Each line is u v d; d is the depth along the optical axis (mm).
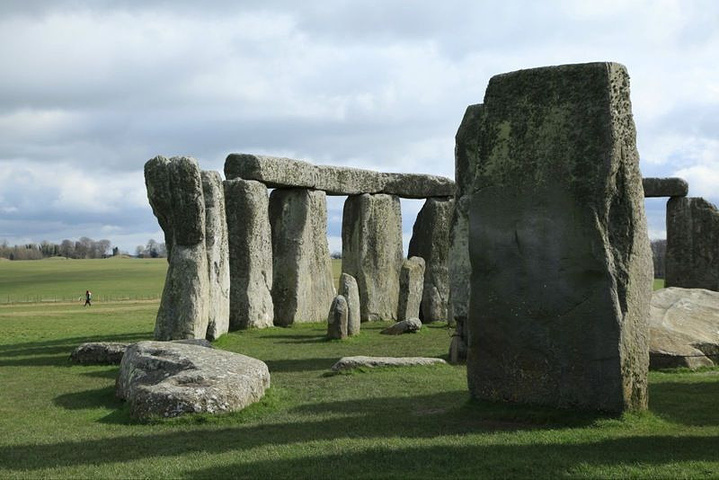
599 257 9586
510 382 10234
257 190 24844
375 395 12164
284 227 27266
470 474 7609
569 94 9820
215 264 20656
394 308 30531
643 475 7484
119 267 93312
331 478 7555
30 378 14477
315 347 19672
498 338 10328
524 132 10117
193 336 18734
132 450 8781
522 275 10125
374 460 8117
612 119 9578
